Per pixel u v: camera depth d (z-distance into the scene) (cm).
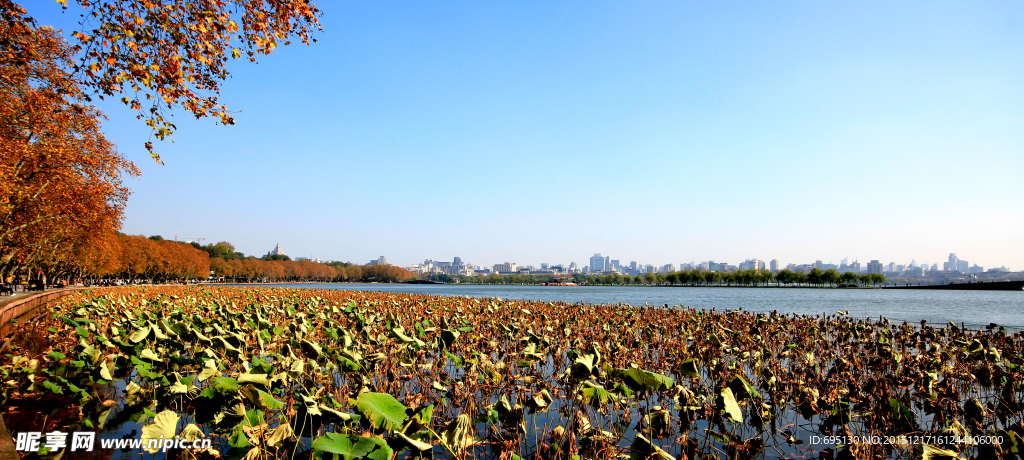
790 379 950
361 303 2397
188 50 893
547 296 8281
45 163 2550
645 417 716
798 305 5325
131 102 880
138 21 838
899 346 1469
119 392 906
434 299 2631
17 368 919
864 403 848
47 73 2088
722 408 662
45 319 2011
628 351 1202
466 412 811
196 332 948
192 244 16425
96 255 4916
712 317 2002
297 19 1018
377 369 980
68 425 726
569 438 677
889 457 678
